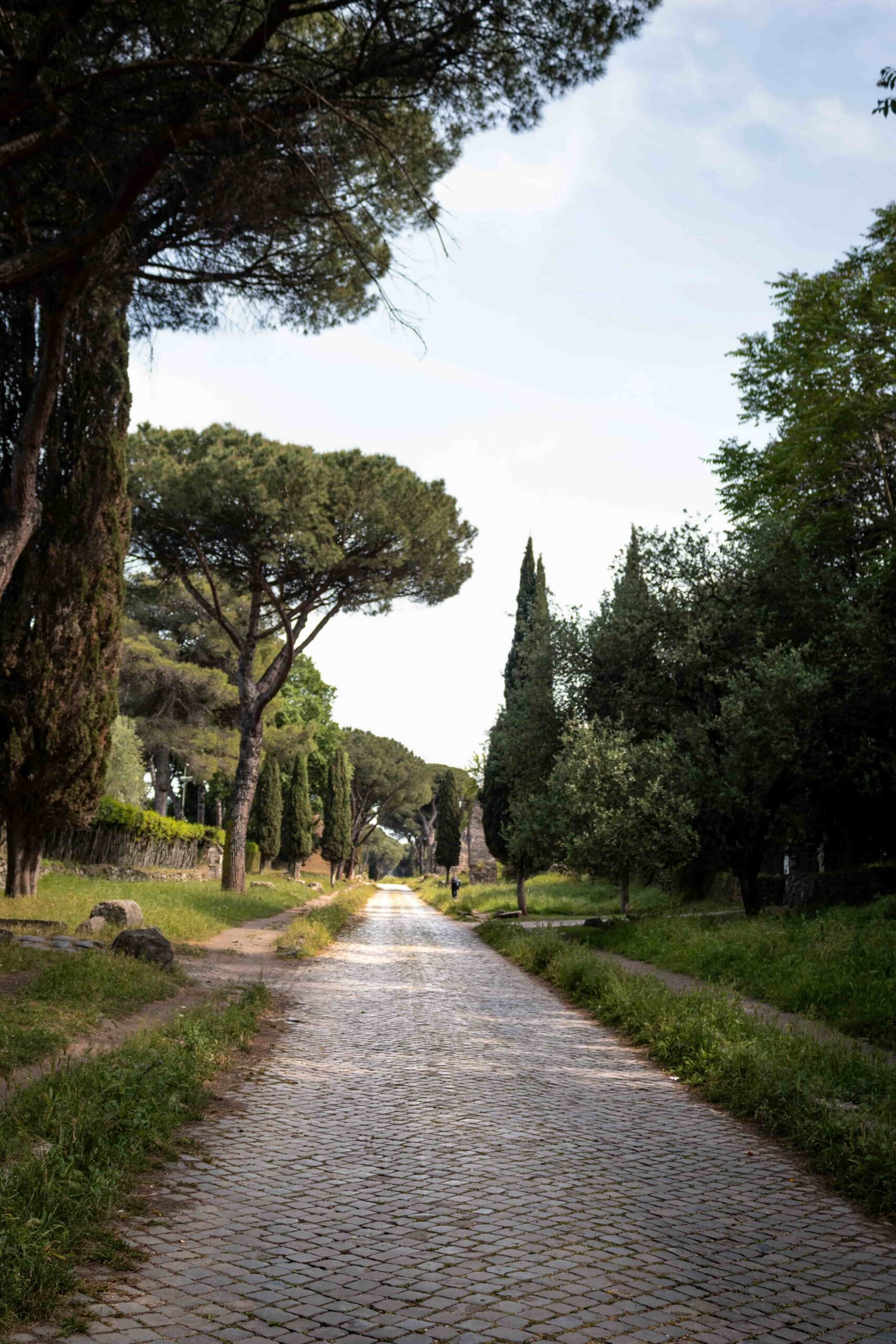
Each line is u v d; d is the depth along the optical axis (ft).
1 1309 11.92
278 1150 20.74
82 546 62.13
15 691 60.85
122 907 56.59
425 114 37.76
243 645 107.14
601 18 32.81
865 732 72.08
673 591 77.82
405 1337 11.98
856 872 72.90
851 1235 16.71
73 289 42.78
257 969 53.01
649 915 97.50
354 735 260.42
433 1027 38.06
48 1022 29.48
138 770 128.88
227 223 41.19
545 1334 12.21
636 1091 28.25
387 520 87.61
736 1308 13.32
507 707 112.27
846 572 76.28
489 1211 17.13
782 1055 28.32
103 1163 17.49
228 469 82.64
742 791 71.00
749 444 84.48
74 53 33.12
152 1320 12.19
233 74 32.63
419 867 385.50
